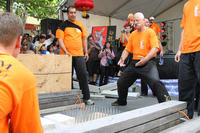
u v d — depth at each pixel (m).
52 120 2.30
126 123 1.61
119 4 8.20
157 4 9.16
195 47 2.41
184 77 2.57
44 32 7.52
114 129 1.50
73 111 3.14
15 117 0.83
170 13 10.12
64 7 7.38
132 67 3.52
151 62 3.34
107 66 6.75
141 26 3.39
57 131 1.31
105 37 7.63
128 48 3.64
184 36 2.56
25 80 0.84
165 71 6.21
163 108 2.05
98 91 5.47
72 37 3.83
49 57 3.39
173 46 10.28
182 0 9.70
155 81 3.19
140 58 3.40
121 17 9.27
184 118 2.53
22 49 5.98
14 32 0.89
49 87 3.41
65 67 3.60
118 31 9.37
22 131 0.86
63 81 3.59
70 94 3.54
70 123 2.33
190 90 2.57
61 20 7.70
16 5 9.29
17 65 0.85
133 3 8.35
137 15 3.38
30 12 10.59
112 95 5.16
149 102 4.50
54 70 3.46
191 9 2.49
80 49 3.91
